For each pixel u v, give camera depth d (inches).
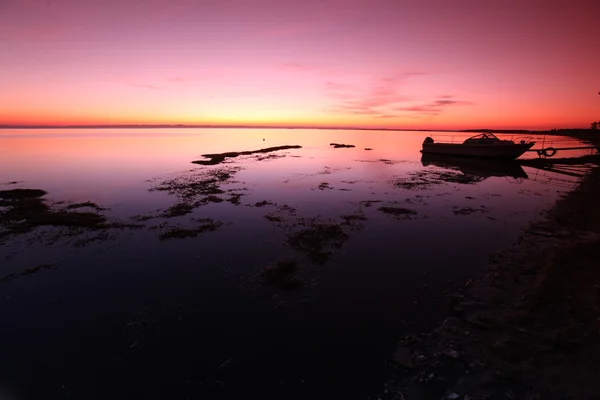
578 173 988.6
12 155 1632.6
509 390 176.7
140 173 1027.9
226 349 233.5
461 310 263.6
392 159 1524.4
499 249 393.4
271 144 2800.2
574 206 553.0
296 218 538.6
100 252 407.5
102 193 731.4
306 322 262.4
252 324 261.7
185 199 674.8
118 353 231.5
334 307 282.2
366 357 220.2
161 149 2101.4
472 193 718.5
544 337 213.9
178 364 219.6
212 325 261.7
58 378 209.0
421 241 429.1
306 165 1270.9
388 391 189.6
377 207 605.0
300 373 208.7
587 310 232.8
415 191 748.0
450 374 195.3
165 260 384.2
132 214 568.1
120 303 295.7
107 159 1448.1
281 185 831.1
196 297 304.2
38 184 837.8
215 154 1636.3
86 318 273.9
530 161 1251.2
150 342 242.5
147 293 312.3
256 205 626.8
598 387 168.9
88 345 240.5
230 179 922.1
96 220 527.5
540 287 272.2
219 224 510.6
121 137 4419.3
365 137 5206.7
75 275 349.4
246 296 304.0
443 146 1550.2
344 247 413.1
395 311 272.7
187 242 438.3
